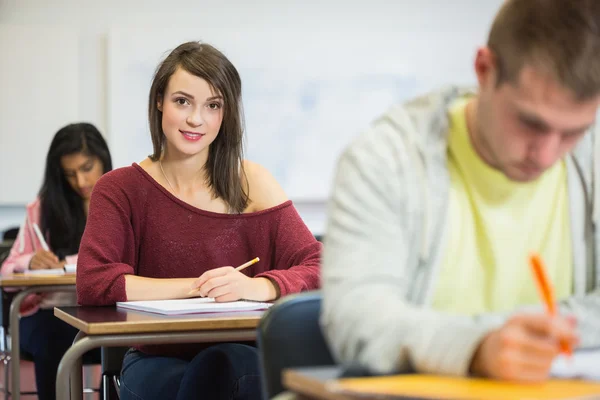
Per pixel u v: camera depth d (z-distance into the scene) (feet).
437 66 24.77
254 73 23.65
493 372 3.05
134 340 5.89
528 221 4.13
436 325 3.30
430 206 3.92
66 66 22.61
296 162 23.93
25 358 12.01
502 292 4.09
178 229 8.09
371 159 3.83
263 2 23.93
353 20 24.27
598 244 4.24
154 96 8.09
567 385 2.97
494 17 3.43
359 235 3.67
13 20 22.75
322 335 4.19
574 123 3.20
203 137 7.97
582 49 3.07
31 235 13.34
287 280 7.48
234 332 6.03
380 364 3.31
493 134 3.47
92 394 13.39
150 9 23.44
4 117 22.38
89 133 12.92
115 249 7.83
